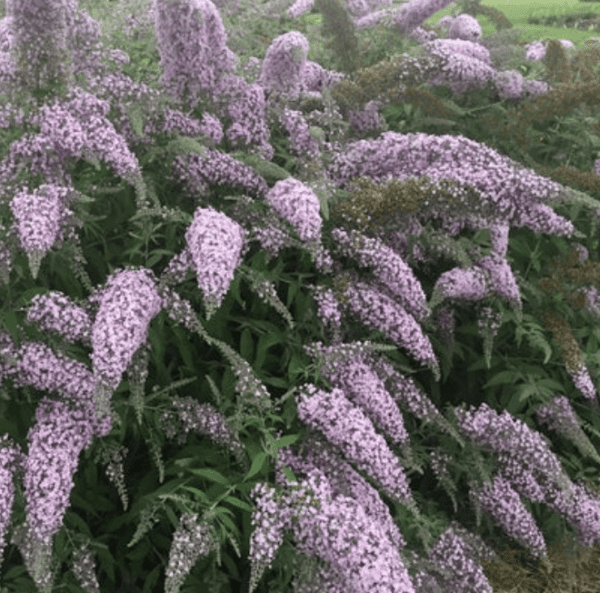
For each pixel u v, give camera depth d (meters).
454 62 4.75
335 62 5.62
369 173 4.19
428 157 4.07
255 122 4.11
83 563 2.97
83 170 3.47
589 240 5.05
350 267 3.83
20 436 3.21
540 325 4.26
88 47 3.81
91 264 3.50
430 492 3.98
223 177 3.65
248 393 3.03
